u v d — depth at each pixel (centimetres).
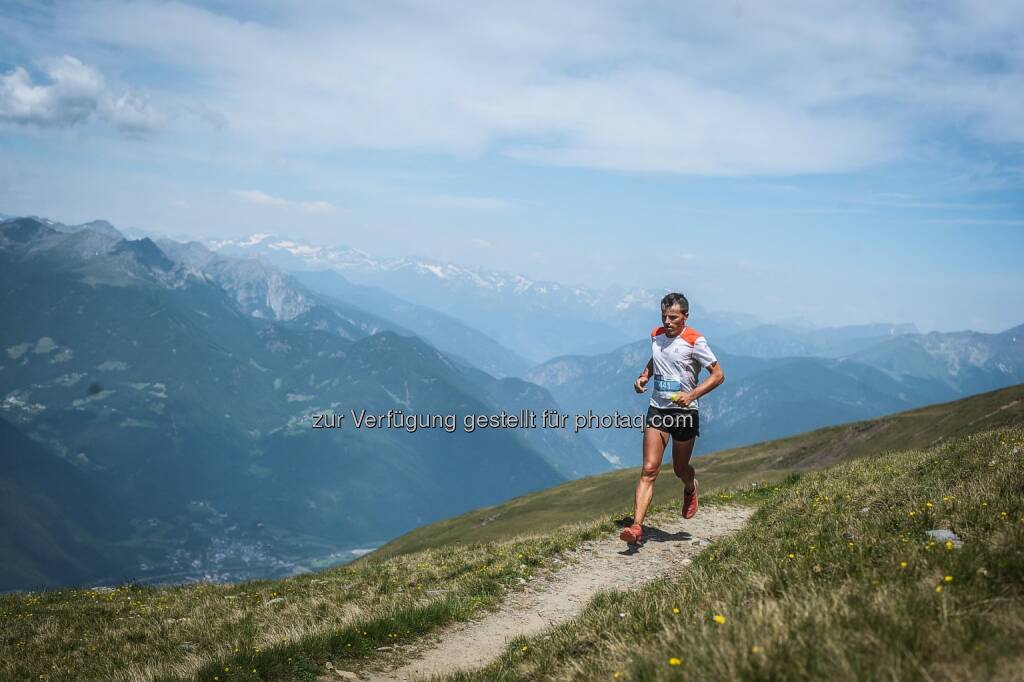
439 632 1009
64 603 1720
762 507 1595
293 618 1205
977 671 387
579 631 779
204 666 866
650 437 1064
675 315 1041
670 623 641
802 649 450
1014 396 5572
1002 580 538
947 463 1418
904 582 580
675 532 1460
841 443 7369
